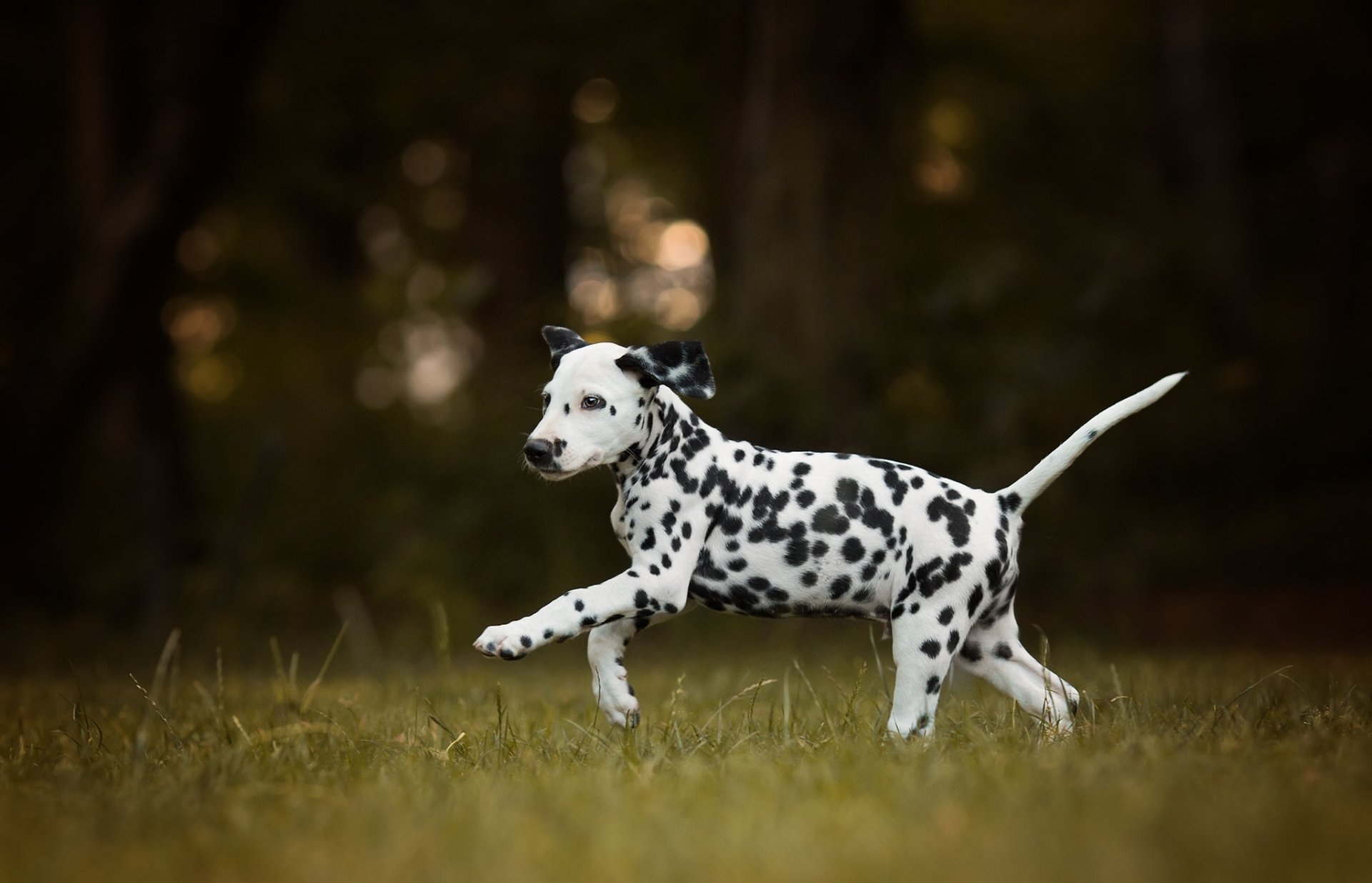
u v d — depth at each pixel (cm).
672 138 2145
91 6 1720
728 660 1107
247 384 2612
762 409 1313
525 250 1997
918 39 1992
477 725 627
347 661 1229
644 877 321
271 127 2030
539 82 1905
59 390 1673
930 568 566
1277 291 2216
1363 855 325
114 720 664
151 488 1805
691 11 1758
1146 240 1716
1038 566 1385
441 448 1559
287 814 418
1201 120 1970
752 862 332
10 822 410
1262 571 1638
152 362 1820
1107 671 873
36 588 1845
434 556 1423
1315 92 2269
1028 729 555
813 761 483
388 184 2302
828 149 1387
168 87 1667
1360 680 786
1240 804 382
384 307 2173
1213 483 1789
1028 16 2220
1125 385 1534
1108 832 347
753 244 1405
